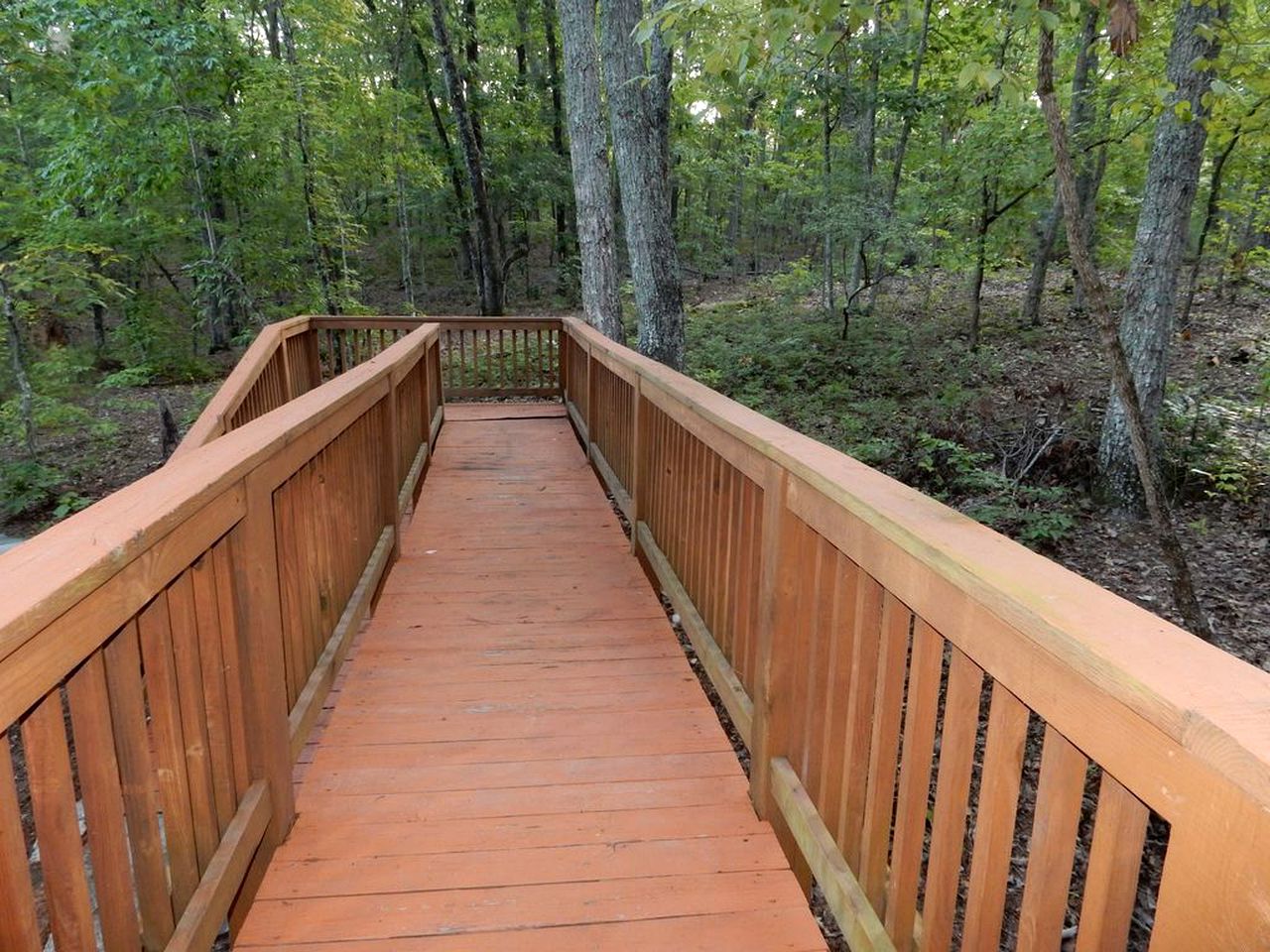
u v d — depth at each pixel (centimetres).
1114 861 86
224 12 997
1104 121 996
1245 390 944
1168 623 88
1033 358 1127
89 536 113
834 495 153
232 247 992
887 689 147
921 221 1187
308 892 185
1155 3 302
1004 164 1060
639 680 290
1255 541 639
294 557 222
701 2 295
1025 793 378
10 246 966
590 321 870
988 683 439
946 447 751
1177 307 1302
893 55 1069
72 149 866
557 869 194
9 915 93
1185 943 72
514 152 2027
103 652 120
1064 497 713
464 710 268
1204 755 68
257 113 922
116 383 988
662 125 913
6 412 855
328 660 254
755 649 221
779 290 1583
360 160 1359
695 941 173
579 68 827
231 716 176
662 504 362
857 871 164
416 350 466
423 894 185
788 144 1530
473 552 423
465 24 1844
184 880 147
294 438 204
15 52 763
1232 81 446
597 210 852
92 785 115
